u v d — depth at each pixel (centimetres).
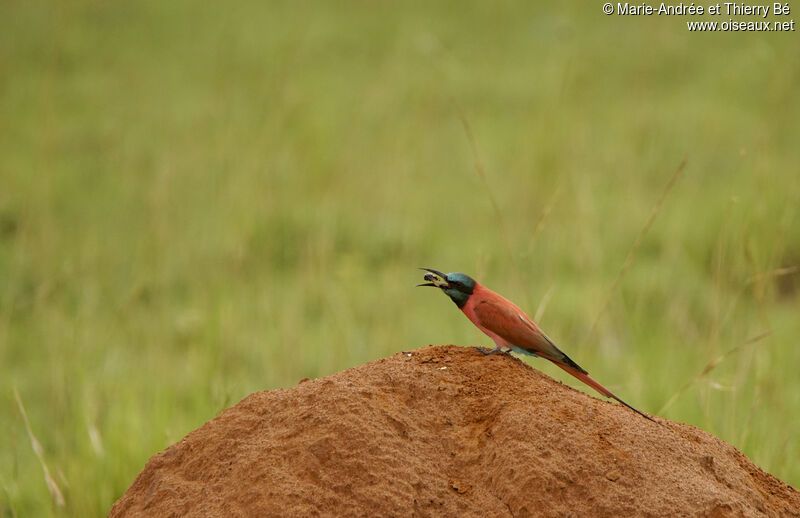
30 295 1376
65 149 2019
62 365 1093
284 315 1252
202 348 1176
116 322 1258
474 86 2456
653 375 1078
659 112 2238
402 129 2084
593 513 443
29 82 2438
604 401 539
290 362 1154
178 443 501
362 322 1308
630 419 499
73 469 884
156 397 999
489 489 457
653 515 443
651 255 1533
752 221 1130
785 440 891
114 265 1481
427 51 2386
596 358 1141
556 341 1144
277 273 1493
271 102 2091
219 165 1802
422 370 516
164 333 1249
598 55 2648
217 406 902
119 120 2183
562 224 1583
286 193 1742
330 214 1648
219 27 2884
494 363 530
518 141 2025
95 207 1725
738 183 1669
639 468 463
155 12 3066
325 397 483
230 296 1341
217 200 1675
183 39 2825
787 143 1894
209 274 1412
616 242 1553
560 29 2747
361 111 2200
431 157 2025
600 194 1744
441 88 2423
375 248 1580
